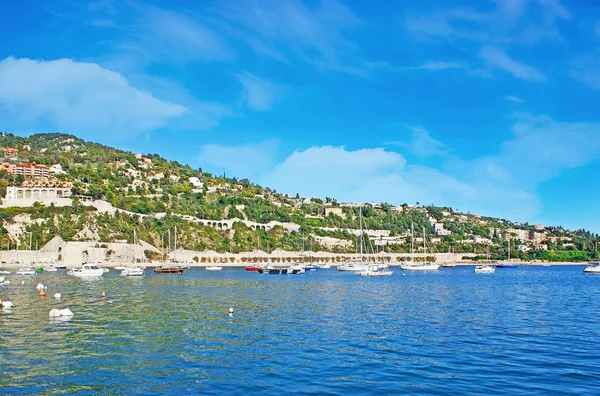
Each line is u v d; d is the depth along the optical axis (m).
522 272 197.75
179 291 88.69
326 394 27.25
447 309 62.84
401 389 28.08
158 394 27.23
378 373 31.19
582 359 34.69
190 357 34.97
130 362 33.50
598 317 55.81
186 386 28.58
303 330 45.81
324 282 118.88
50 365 32.69
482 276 158.50
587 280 138.00
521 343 40.22
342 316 55.41
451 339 41.84
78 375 30.56
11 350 36.72
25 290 89.06
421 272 181.38
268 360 34.25
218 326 47.75
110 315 54.75
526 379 29.88
